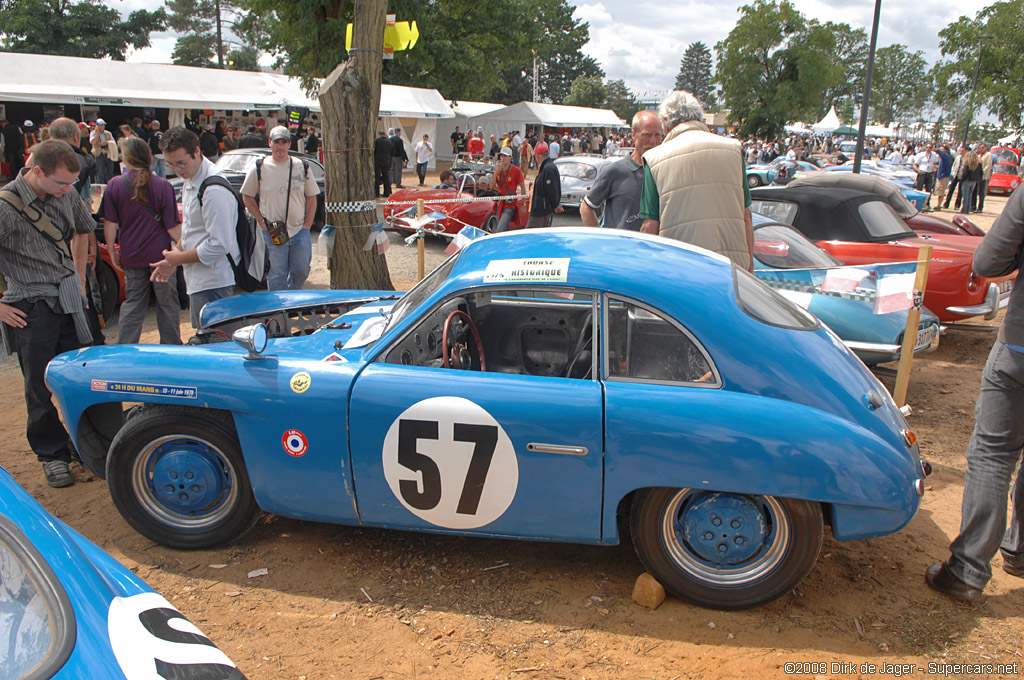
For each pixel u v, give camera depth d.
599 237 3.40
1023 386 2.88
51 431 4.03
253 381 3.05
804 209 7.17
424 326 3.50
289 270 6.51
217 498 3.25
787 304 3.29
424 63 30.25
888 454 2.73
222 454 3.19
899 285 4.36
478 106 39.03
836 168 24.86
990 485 2.96
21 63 20.44
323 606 2.95
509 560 3.30
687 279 3.00
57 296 3.86
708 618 2.91
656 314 2.88
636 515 2.89
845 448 2.67
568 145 39.78
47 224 3.77
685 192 3.99
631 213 4.95
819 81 67.12
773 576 2.85
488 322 3.94
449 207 11.55
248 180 6.27
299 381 3.01
